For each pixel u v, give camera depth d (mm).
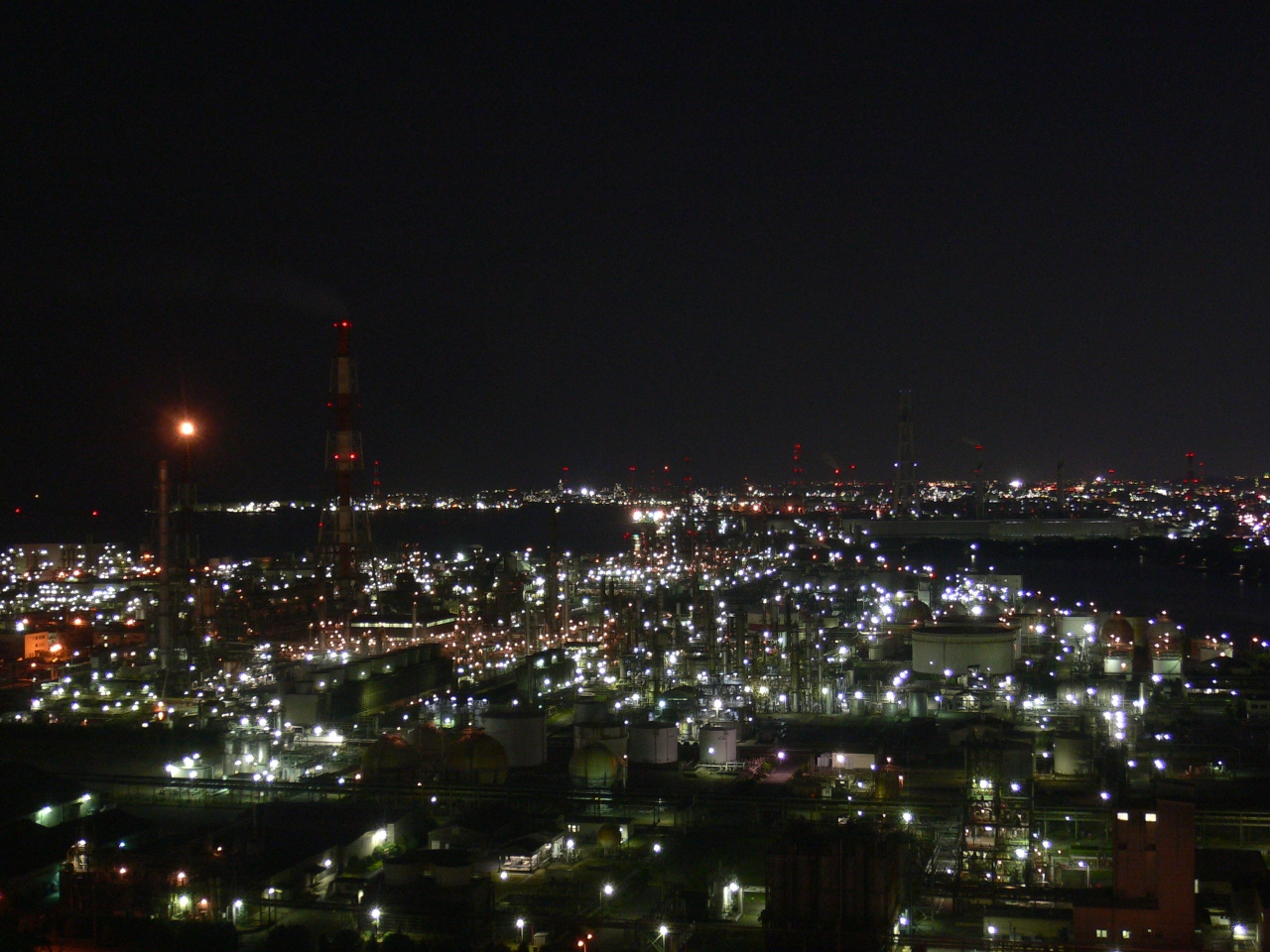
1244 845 97062
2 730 136875
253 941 78812
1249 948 73938
